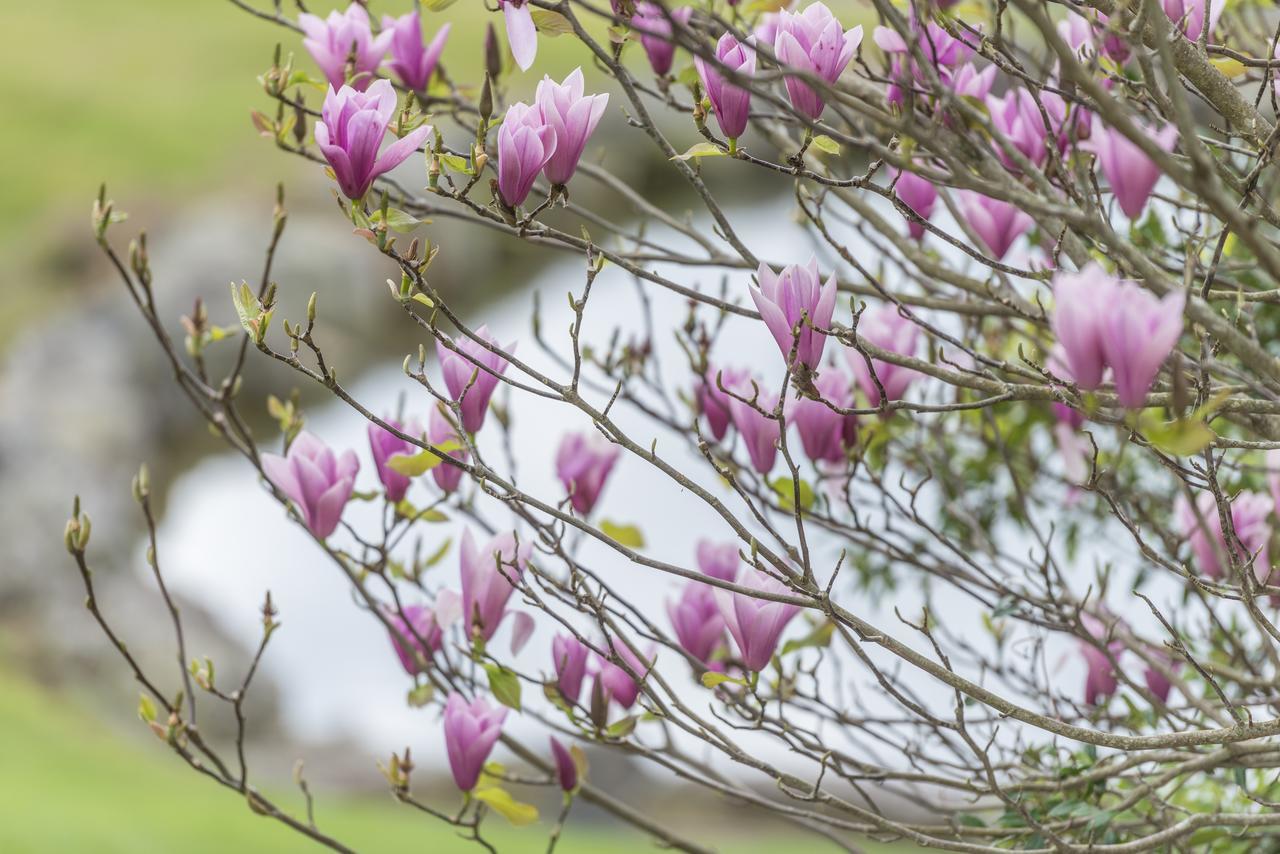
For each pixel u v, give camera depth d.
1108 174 3.72
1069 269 4.02
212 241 26.16
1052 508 4.73
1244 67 3.88
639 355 4.23
